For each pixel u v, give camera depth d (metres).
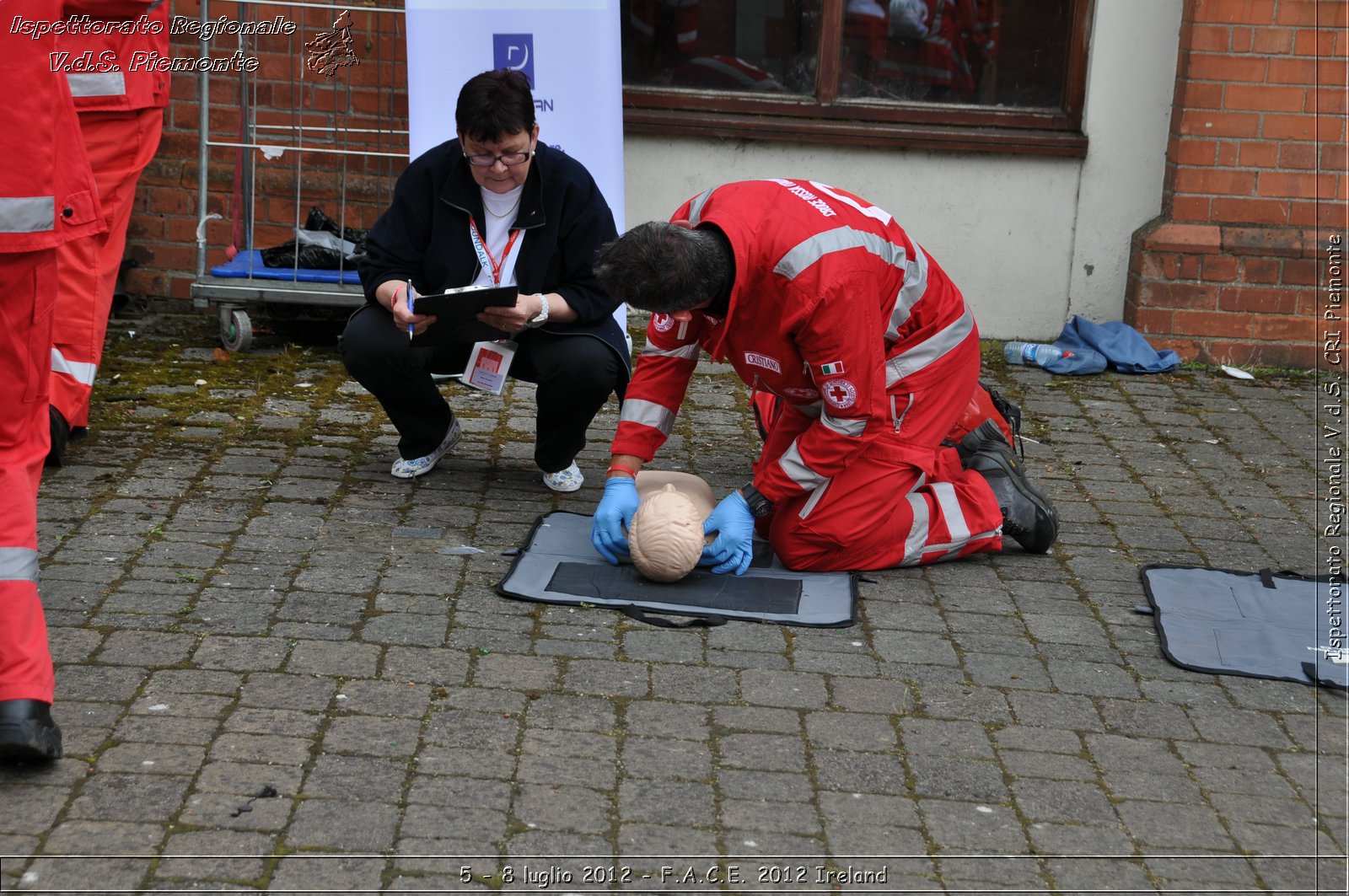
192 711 3.02
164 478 4.46
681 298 3.21
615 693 3.22
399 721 3.04
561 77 5.86
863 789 2.88
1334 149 6.34
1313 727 3.24
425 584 3.77
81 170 3.27
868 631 3.61
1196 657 3.53
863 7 6.55
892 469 3.86
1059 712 3.25
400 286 4.20
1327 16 6.17
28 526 2.83
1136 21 6.44
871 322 3.50
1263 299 6.51
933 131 6.56
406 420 4.52
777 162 6.66
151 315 6.55
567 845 2.63
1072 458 5.23
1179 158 6.39
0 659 2.71
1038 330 6.86
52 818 2.61
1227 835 2.79
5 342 2.79
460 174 4.24
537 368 4.34
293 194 6.57
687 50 6.62
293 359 6.00
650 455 3.97
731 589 3.79
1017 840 2.74
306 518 4.21
